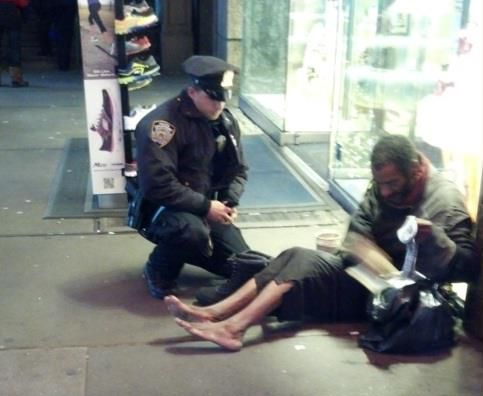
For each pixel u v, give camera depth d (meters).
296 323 3.33
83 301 3.54
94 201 4.98
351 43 5.08
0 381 2.83
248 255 3.40
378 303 3.08
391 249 3.30
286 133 6.58
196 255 3.58
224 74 3.39
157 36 11.49
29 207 4.88
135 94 9.23
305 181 5.58
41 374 2.88
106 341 3.16
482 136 3.31
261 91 7.57
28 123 7.46
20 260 4.02
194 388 2.81
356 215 3.36
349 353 3.09
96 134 4.67
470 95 3.48
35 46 11.75
